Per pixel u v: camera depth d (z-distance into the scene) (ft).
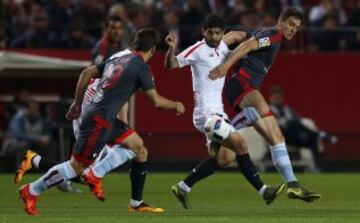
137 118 257.96
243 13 268.82
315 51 266.98
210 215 125.18
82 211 132.67
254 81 138.92
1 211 133.28
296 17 137.39
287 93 264.11
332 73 265.34
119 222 113.50
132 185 132.77
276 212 131.54
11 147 244.01
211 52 138.31
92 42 266.16
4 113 264.72
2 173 242.78
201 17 272.31
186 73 257.34
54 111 251.19
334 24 276.00
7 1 284.20
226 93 140.87
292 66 264.11
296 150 252.83
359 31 270.67
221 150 138.10
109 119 124.47
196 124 140.77
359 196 168.25
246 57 138.92
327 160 262.67
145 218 119.03
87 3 274.98
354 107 265.34
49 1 282.36
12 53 258.57
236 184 199.21
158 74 256.52
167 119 258.78
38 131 244.83
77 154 124.98
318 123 265.34
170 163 258.78
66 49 264.72
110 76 124.67
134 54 125.29
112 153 127.85
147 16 271.08
